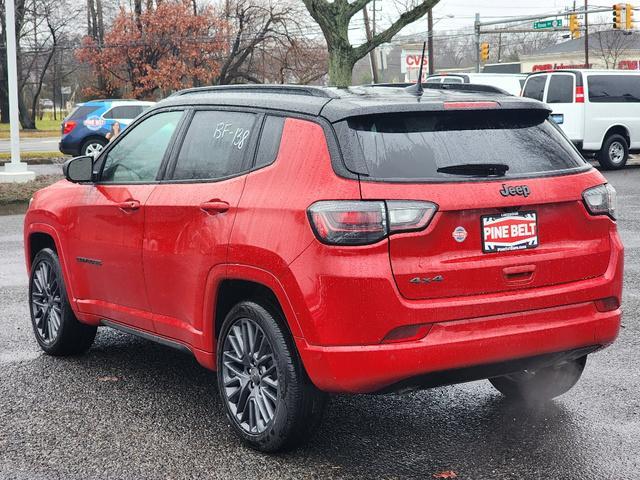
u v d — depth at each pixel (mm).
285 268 4129
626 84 22188
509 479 4078
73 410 5207
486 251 4133
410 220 3971
